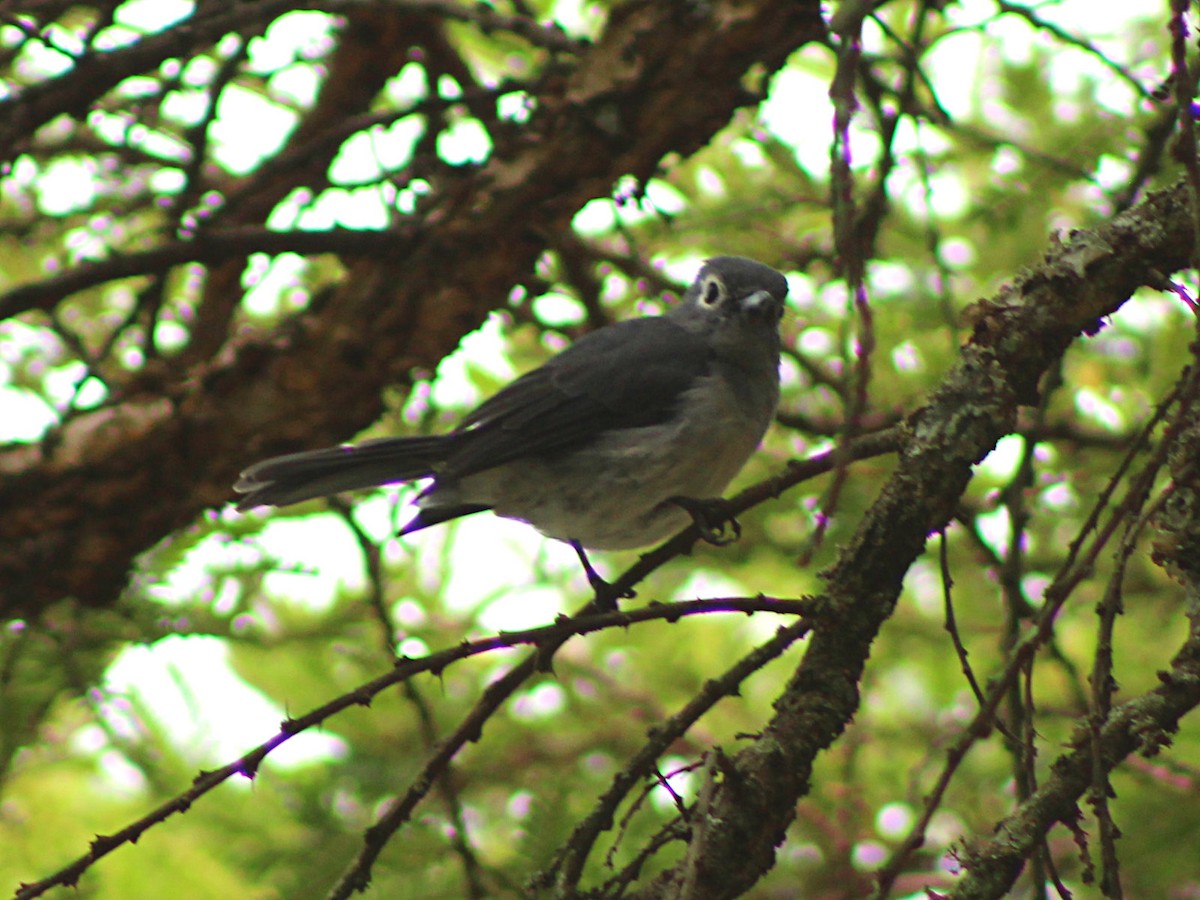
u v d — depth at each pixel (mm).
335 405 9648
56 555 9477
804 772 6000
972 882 5277
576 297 11859
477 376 12141
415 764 10156
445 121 11531
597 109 9156
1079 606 11281
